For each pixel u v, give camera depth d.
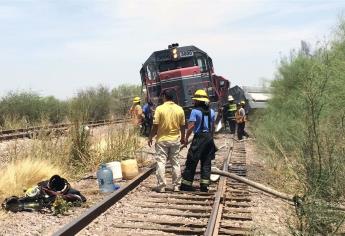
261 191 10.01
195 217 7.74
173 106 9.93
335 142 7.35
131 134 14.63
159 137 9.87
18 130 18.28
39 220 7.54
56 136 12.96
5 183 9.34
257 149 17.48
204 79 22.09
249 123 32.09
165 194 9.52
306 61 20.00
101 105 35.97
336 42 12.78
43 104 30.50
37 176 10.16
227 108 25.09
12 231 6.89
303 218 6.55
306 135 7.45
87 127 13.41
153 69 22.31
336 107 10.52
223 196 9.07
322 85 7.85
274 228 7.01
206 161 9.84
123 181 11.05
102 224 7.22
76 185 10.46
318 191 6.68
